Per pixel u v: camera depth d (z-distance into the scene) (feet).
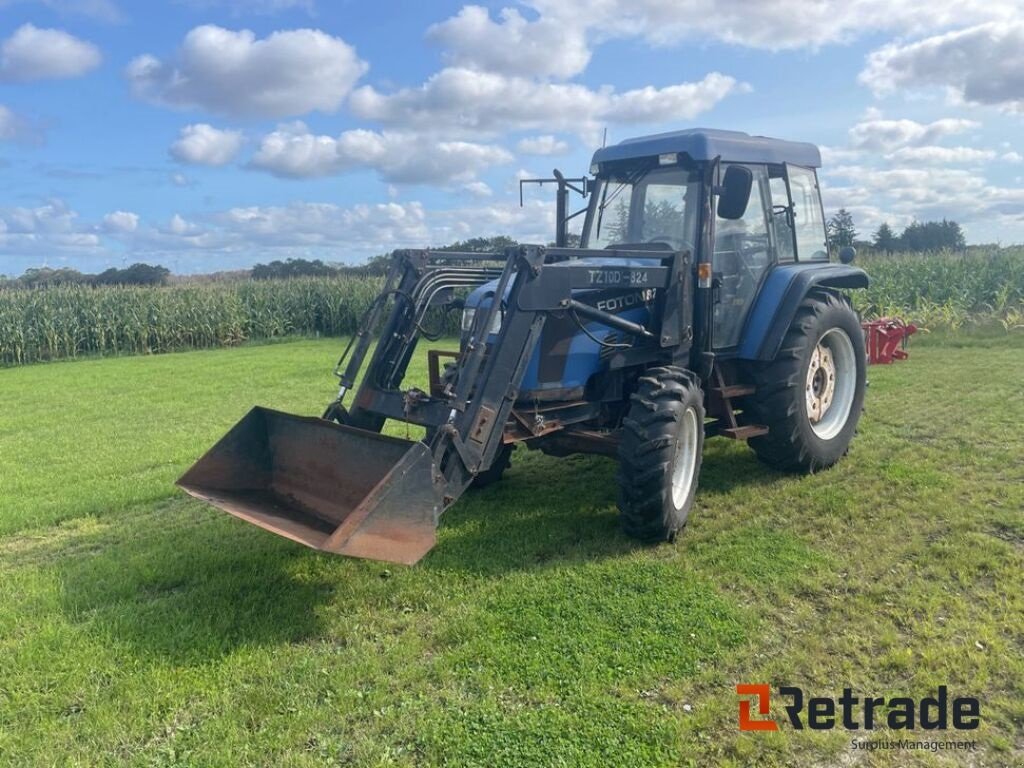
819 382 19.70
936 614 11.87
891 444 21.18
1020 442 20.77
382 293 16.03
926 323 46.14
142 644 11.43
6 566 15.20
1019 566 13.26
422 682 10.43
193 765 8.86
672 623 11.78
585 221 19.35
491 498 18.22
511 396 13.97
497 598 12.77
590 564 14.05
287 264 93.56
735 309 18.19
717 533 15.47
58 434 27.66
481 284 17.26
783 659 10.78
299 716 9.69
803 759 8.92
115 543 16.42
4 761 9.05
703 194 16.85
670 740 9.16
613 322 15.30
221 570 14.28
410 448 11.95
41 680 10.64
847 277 20.33
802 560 13.94
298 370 44.21
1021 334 43.62
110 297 63.10
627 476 14.56
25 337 56.90
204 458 14.78
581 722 9.49
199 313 64.85
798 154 19.85
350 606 12.73
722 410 17.99
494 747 9.05
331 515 13.91
